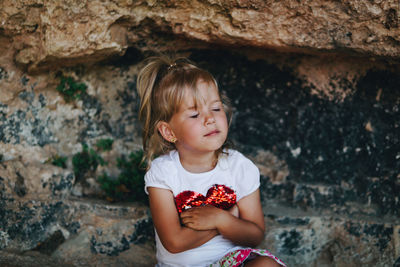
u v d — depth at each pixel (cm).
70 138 285
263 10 226
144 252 251
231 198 212
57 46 228
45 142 274
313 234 257
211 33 243
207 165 214
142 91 221
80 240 250
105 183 278
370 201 267
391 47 220
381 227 248
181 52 282
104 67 283
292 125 292
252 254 190
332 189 272
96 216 255
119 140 299
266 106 299
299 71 281
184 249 199
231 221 199
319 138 283
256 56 284
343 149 276
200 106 198
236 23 233
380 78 258
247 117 305
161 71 214
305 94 285
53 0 221
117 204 267
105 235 249
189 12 236
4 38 245
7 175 253
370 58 238
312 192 273
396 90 256
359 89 267
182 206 208
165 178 207
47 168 264
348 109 273
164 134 214
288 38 234
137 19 239
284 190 284
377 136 265
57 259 240
